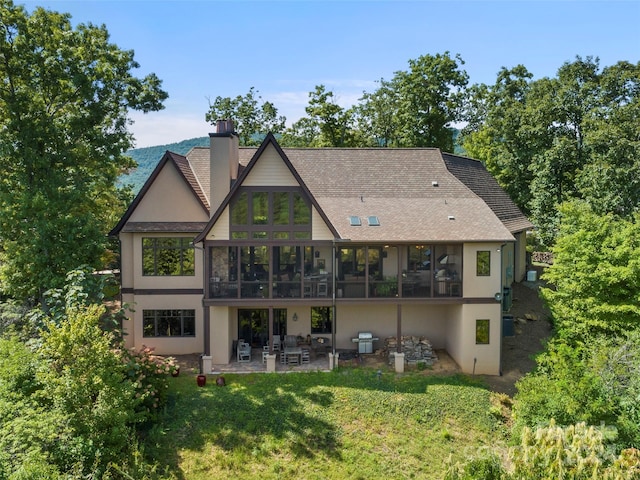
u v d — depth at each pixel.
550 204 38.88
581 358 20.03
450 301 23.17
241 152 28.12
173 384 21.27
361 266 24.17
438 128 48.12
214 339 23.72
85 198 25.95
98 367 15.31
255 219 22.67
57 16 24.89
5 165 24.47
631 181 32.25
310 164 28.25
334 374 22.33
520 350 25.14
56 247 22.58
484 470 13.16
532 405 16.81
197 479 15.36
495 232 23.38
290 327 25.52
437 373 22.73
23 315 22.78
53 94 25.12
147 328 25.12
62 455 13.48
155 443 16.81
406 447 17.27
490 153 47.44
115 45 27.62
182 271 24.84
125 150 28.86
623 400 16.00
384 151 29.41
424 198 26.56
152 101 28.95
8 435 13.02
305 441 17.28
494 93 49.38
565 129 40.53
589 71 40.41
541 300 30.73
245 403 19.41
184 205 24.56
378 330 25.72
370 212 24.95
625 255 21.06
